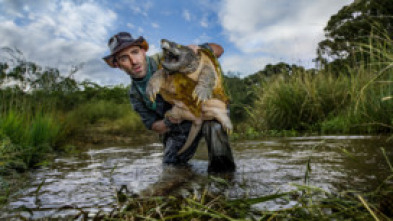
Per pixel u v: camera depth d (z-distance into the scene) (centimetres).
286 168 139
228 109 148
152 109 158
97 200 106
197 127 143
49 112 332
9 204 105
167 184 120
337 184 107
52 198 112
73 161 203
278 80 410
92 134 391
